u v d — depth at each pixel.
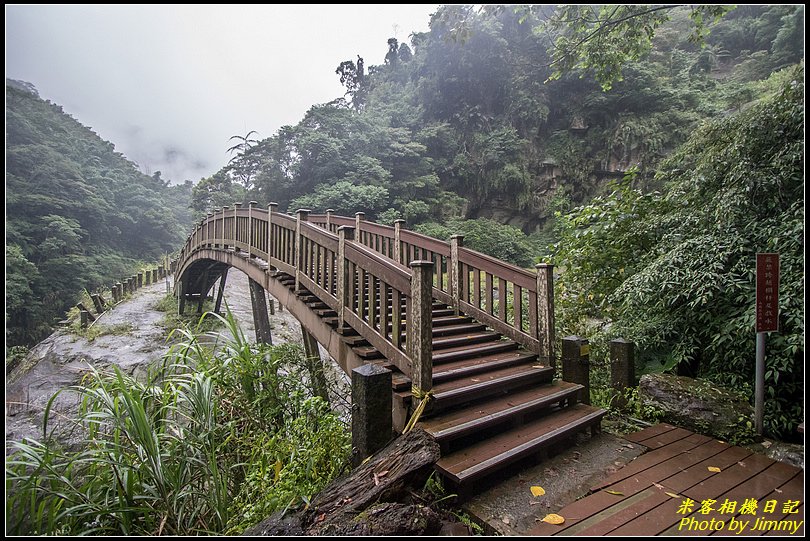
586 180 15.71
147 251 25.67
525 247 14.11
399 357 2.54
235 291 13.90
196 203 18.33
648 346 3.71
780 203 3.21
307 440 2.38
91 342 8.51
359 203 13.57
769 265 2.66
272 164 15.57
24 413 5.47
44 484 1.93
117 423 1.99
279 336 9.84
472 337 3.42
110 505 1.87
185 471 2.11
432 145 17.52
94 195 22.55
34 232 18.44
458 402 2.41
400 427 2.34
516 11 4.05
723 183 3.54
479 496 1.93
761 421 2.64
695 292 3.26
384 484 1.71
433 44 17.44
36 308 15.59
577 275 4.64
